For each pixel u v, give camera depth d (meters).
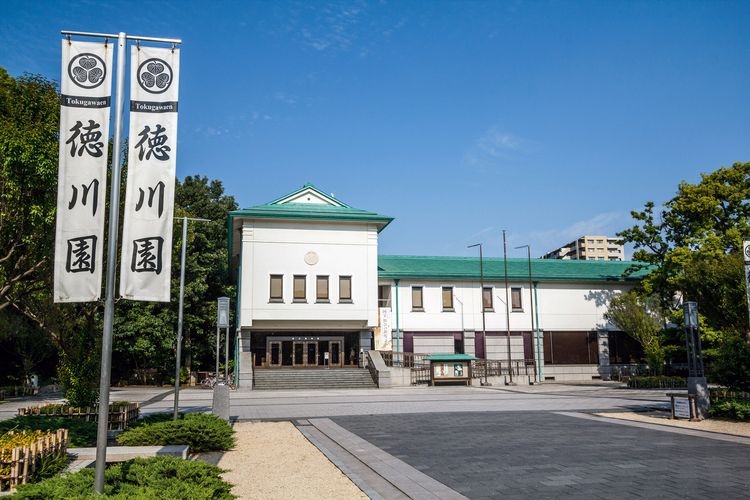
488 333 45.44
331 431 16.80
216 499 7.71
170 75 9.41
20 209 13.09
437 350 44.44
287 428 17.88
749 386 18.64
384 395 31.80
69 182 8.80
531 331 45.88
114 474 8.31
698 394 18.91
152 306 43.50
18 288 16.25
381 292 46.00
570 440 14.76
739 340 19.42
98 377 17.78
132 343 42.06
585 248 141.38
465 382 40.38
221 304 19.61
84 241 8.76
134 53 9.34
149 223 9.15
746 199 35.75
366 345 42.00
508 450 13.34
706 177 37.12
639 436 15.37
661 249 39.97
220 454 13.27
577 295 47.03
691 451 13.04
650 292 40.00
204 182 55.19
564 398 28.62
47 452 10.48
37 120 13.45
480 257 45.31
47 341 40.56
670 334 39.22
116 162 8.65
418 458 12.45
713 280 23.00
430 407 24.23
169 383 45.25
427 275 44.56
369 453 13.09
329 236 41.75
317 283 41.19
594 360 46.38
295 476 10.82
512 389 36.47
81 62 8.99
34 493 7.30
